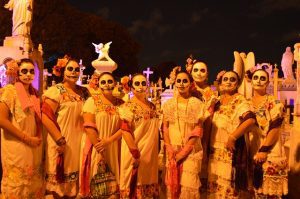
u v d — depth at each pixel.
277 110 6.39
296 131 7.76
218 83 7.08
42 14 36.44
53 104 6.25
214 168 6.51
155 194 6.61
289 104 17.92
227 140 6.37
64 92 6.36
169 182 6.37
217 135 6.48
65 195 6.36
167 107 6.53
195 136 6.27
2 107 5.90
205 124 6.63
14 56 12.33
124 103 6.50
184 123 6.39
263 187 6.40
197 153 6.33
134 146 6.25
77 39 39.28
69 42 38.44
